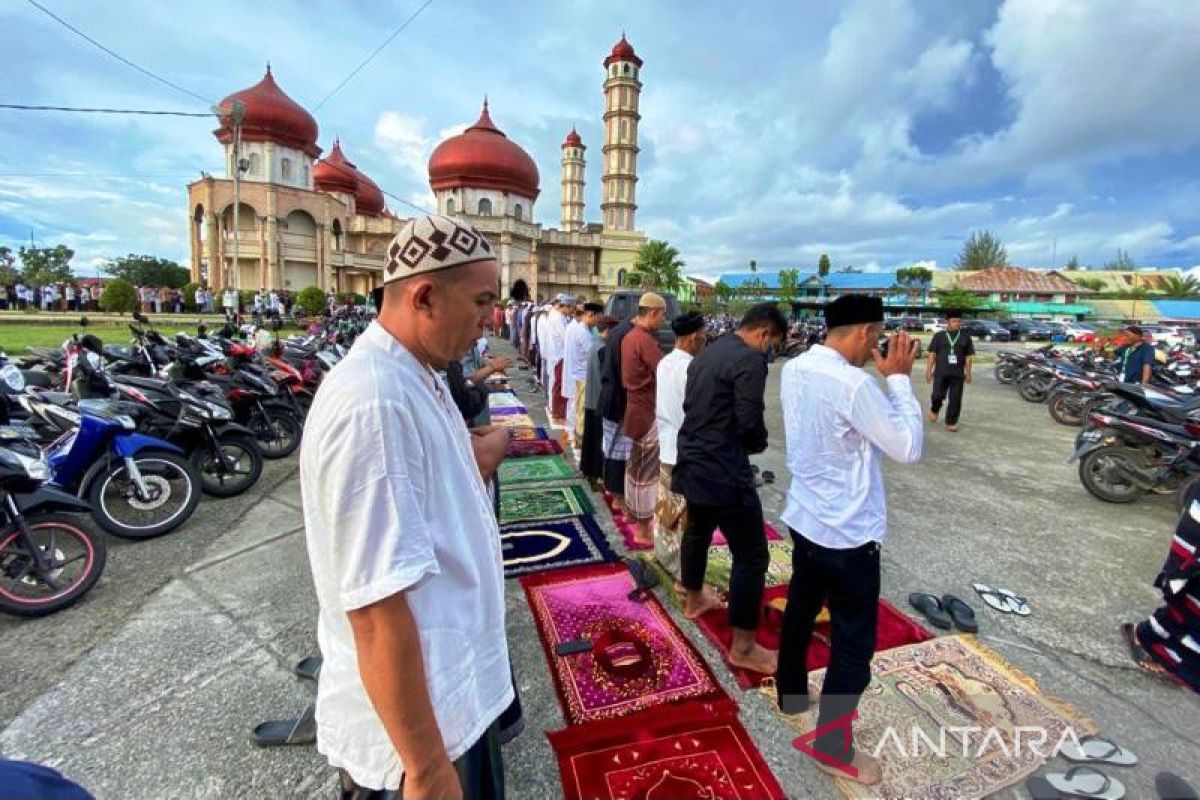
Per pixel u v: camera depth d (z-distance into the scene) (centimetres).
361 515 96
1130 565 373
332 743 116
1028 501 496
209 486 478
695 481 257
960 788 198
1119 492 494
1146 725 230
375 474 97
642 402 387
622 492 441
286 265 3841
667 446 330
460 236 113
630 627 292
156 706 236
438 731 103
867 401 187
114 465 392
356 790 117
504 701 125
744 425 243
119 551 381
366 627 97
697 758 210
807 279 4800
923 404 1022
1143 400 518
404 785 104
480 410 325
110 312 2053
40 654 270
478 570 118
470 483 118
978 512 466
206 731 223
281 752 214
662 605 314
